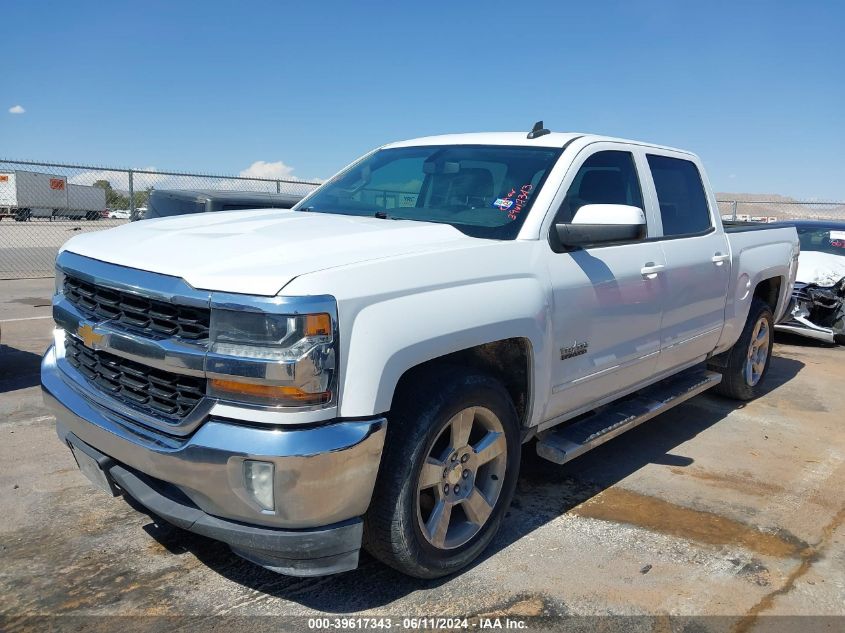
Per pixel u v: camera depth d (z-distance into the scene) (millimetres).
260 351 2357
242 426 2385
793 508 3939
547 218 3416
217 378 2389
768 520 3773
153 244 2863
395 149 4566
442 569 2963
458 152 4074
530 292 3168
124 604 2795
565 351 3438
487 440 3113
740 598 3006
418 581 3043
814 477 4414
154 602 2816
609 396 4031
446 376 2854
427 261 2793
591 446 3707
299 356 2344
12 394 5461
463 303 2836
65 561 3090
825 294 8445
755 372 6031
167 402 2578
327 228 3170
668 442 4992
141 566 3072
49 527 3377
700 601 2969
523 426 3396
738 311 5289
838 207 19688
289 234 2980
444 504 2947
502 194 3596
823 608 2957
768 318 6016
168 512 2588
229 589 2926
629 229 3326
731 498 4047
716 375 5238
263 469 2361
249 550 2549
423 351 2658
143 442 2553
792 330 8648
